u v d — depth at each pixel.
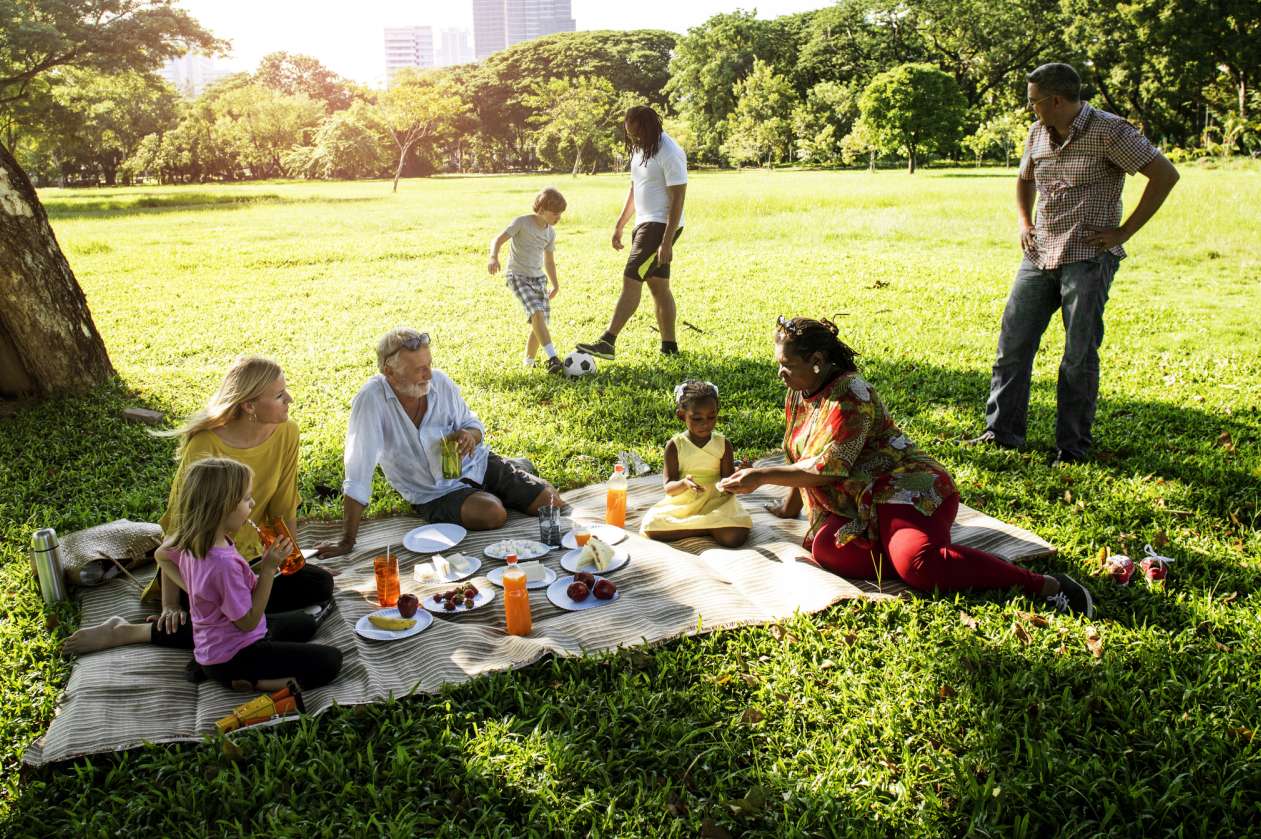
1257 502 5.21
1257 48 48.81
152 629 3.86
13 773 3.13
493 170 103.00
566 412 7.17
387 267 15.72
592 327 10.41
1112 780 2.95
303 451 6.38
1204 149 49.06
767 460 6.04
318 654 3.53
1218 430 6.54
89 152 70.50
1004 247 16.44
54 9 34.94
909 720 3.31
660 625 3.96
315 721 3.29
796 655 3.71
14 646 3.90
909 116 54.19
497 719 3.37
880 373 8.21
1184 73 51.59
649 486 5.67
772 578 4.36
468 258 16.73
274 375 4.02
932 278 13.07
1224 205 20.38
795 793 2.95
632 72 98.38
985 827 2.78
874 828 2.80
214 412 3.99
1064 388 5.89
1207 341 9.16
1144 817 2.83
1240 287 12.02
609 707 3.38
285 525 4.21
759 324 10.35
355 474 4.74
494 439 6.59
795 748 3.20
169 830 2.87
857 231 18.80
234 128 77.81
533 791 2.97
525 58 100.94
